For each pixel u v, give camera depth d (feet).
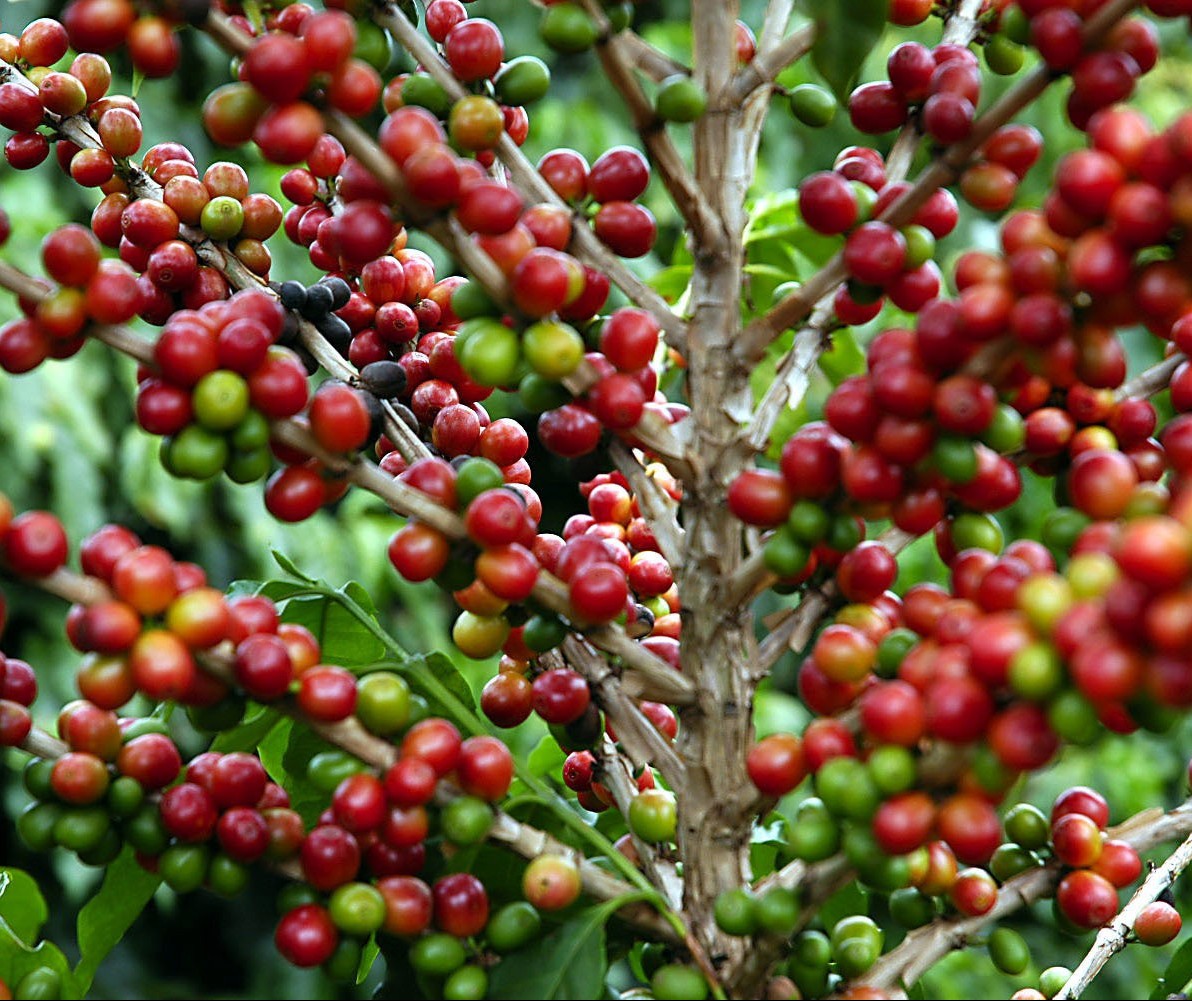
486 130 2.57
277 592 2.81
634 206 2.63
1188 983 2.81
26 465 6.54
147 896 2.71
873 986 2.59
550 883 2.51
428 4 2.81
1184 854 2.80
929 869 2.58
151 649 2.41
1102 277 2.33
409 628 7.61
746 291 3.28
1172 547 2.20
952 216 2.65
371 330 2.87
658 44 7.86
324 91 2.47
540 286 2.48
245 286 2.79
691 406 2.68
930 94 2.63
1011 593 2.39
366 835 2.54
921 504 2.50
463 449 2.79
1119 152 2.33
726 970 2.59
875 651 2.52
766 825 3.01
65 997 2.61
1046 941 7.35
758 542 2.66
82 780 2.50
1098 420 2.60
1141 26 2.47
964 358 2.42
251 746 2.75
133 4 2.47
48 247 2.44
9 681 2.53
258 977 8.11
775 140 8.56
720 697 2.63
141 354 2.48
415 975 2.61
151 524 7.52
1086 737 2.29
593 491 2.90
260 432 2.48
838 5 2.59
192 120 7.60
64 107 2.77
